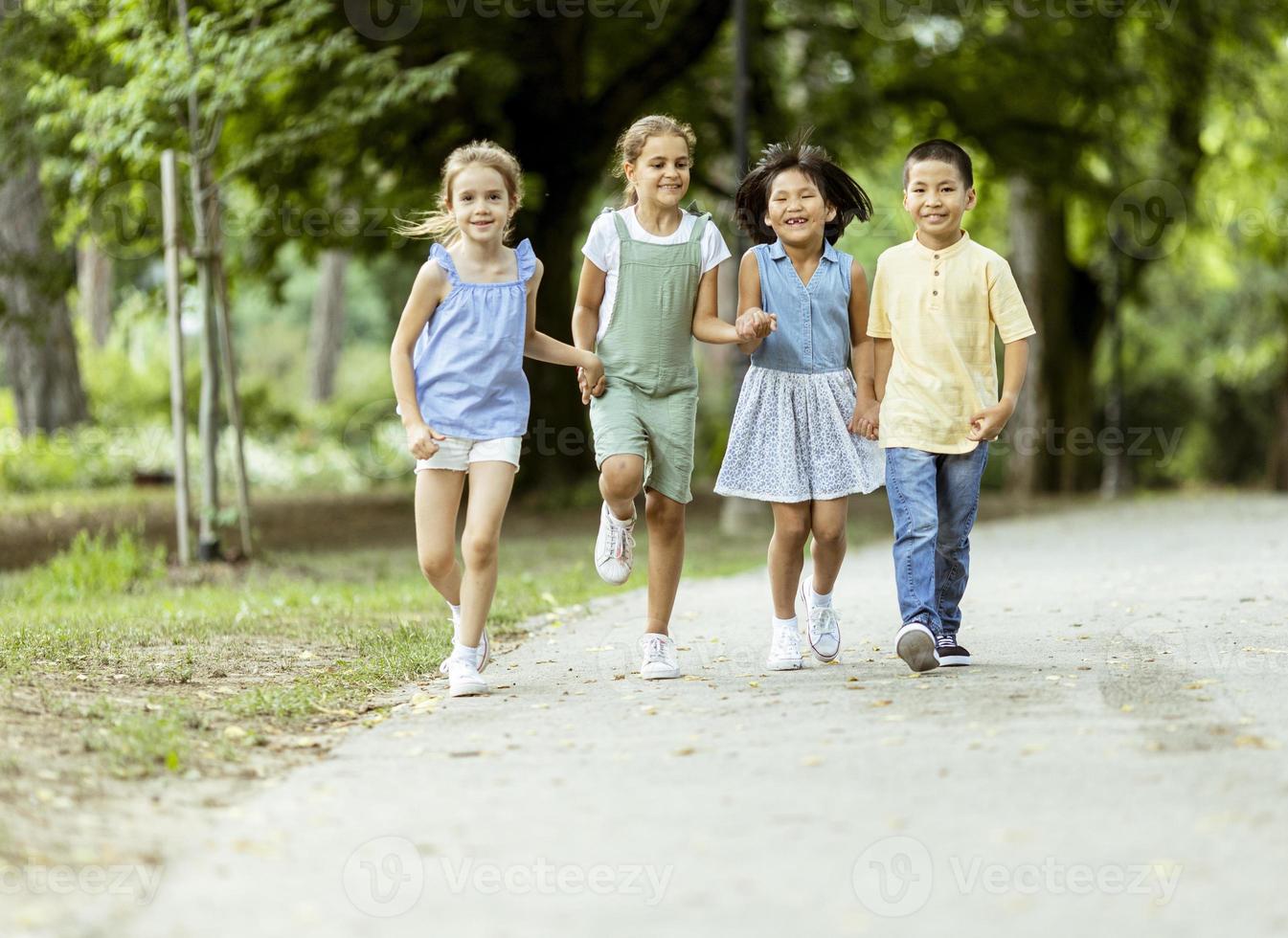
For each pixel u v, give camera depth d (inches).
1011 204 1724.9
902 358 400.2
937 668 394.3
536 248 1339.8
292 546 1055.6
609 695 373.4
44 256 1103.0
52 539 1102.4
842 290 406.0
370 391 2401.6
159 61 752.3
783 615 414.9
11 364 1743.4
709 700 359.3
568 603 617.3
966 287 397.1
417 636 489.1
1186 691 343.9
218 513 817.5
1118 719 314.5
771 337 405.7
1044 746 291.1
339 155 1163.3
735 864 222.2
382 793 271.7
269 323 3722.9
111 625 525.3
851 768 279.1
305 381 3314.5
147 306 932.6
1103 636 449.1
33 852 230.4
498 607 589.3
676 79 1384.1
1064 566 729.0
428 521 388.8
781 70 1405.0
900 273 402.3
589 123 1298.0
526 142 1291.8
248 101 868.6
